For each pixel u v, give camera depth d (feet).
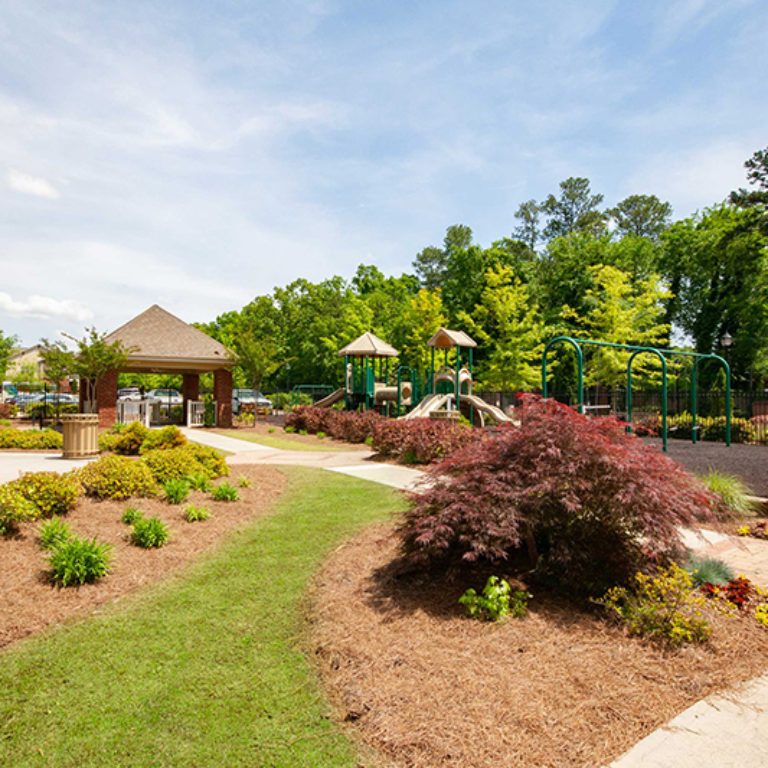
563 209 164.25
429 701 8.29
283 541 17.69
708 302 102.89
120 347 58.34
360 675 9.20
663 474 12.53
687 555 13.58
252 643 10.75
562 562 12.01
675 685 8.71
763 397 55.31
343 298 156.04
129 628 11.39
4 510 16.17
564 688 8.58
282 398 123.75
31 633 11.04
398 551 14.55
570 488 11.83
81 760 7.28
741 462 28.40
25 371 130.11
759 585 13.56
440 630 10.72
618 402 78.64
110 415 60.44
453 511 12.30
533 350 95.61
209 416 71.46
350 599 12.60
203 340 70.90
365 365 67.10
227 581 14.16
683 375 99.14
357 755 7.28
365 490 25.99
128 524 18.11
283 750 7.44
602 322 80.64
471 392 62.54
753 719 7.83
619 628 10.69
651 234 152.25
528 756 6.99
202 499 22.77
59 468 31.55
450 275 179.52
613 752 7.06
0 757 7.33
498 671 9.11
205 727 7.99
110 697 8.81
